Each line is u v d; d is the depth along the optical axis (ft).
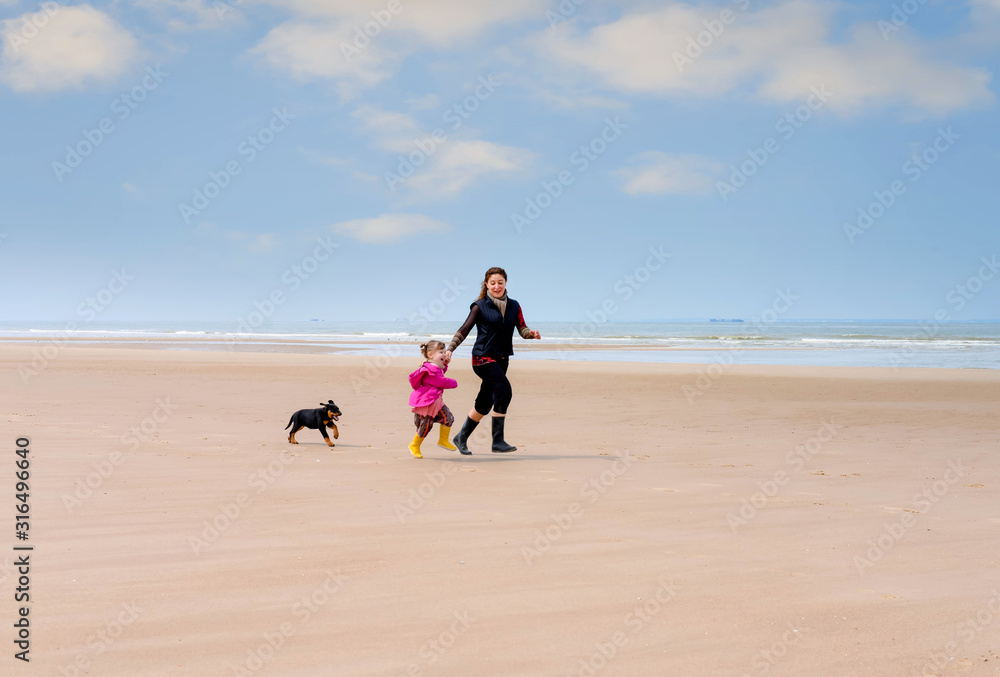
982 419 36.91
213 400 43.27
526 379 61.00
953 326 474.90
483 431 32.89
